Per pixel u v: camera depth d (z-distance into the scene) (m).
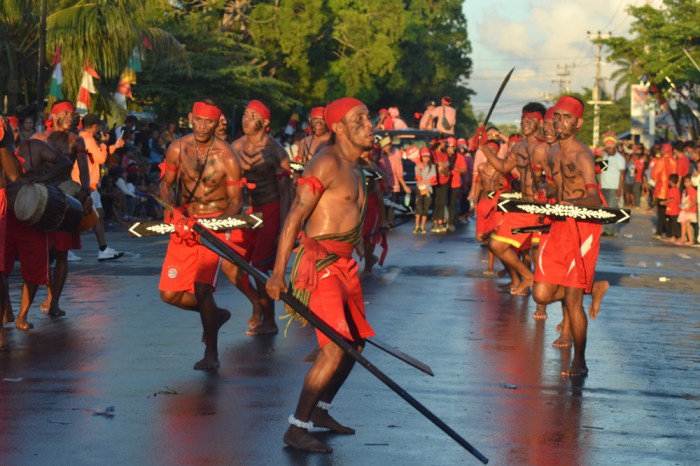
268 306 12.91
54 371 10.50
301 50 69.12
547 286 11.34
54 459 7.50
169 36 36.00
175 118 51.25
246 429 8.40
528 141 14.96
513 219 16.52
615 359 11.88
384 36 74.38
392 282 18.42
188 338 12.41
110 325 13.28
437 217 32.44
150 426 8.44
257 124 13.06
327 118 8.13
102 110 35.16
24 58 32.59
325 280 7.92
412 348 12.13
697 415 9.30
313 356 11.48
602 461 7.77
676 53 62.62
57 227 12.66
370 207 19.23
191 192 11.27
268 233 13.08
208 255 10.73
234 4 67.69
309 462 7.54
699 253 27.41
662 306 16.50
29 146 13.16
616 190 34.06
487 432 8.50
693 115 71.62
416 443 8.12
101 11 31.94
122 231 29.42
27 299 12.96
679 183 32.28
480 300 16.38
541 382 10.52
